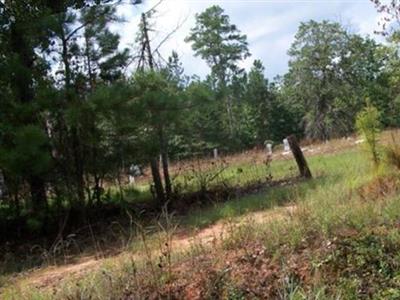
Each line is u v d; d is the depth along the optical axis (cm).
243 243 668
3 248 1127
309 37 5044
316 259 578
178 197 1439
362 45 4934
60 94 1185
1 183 1238
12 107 1159
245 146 5525
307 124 5084
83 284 623
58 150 1251
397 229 624
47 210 1256
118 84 1229
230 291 547
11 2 1336
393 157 964
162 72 1319
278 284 551
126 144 1299
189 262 632
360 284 534
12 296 647
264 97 6147
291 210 842
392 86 2353
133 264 595
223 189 1475
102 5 1320
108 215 1352
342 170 1353
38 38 1255
